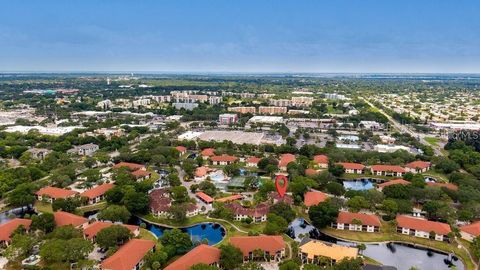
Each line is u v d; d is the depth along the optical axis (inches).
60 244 6899.6
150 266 6894.7
